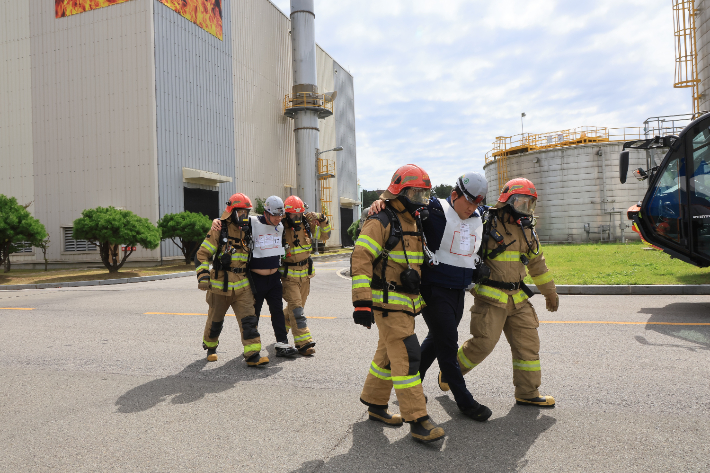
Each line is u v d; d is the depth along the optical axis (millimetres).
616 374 4250
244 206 5086
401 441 3000
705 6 21016
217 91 27891
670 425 3125
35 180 24906
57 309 9203
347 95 48656
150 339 6324
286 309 6230
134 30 22984
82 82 24016
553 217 31766
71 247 24234
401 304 3000
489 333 3398
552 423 3217
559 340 5586
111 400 3910
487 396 3787
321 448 2916
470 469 2594
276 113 34812
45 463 2770
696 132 7781
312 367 4812
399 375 2975
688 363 4539
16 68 25328
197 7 26297
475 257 3238
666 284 9539
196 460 2779
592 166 30438
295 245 5684
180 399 3912
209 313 5195
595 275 11242
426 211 3039
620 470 2543
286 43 36594
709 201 7586
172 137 23859
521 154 33219
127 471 2650
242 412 3580
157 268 21016
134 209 22906
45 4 24719
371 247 2947
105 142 23516
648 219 8258
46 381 4477
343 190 46781
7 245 17750
